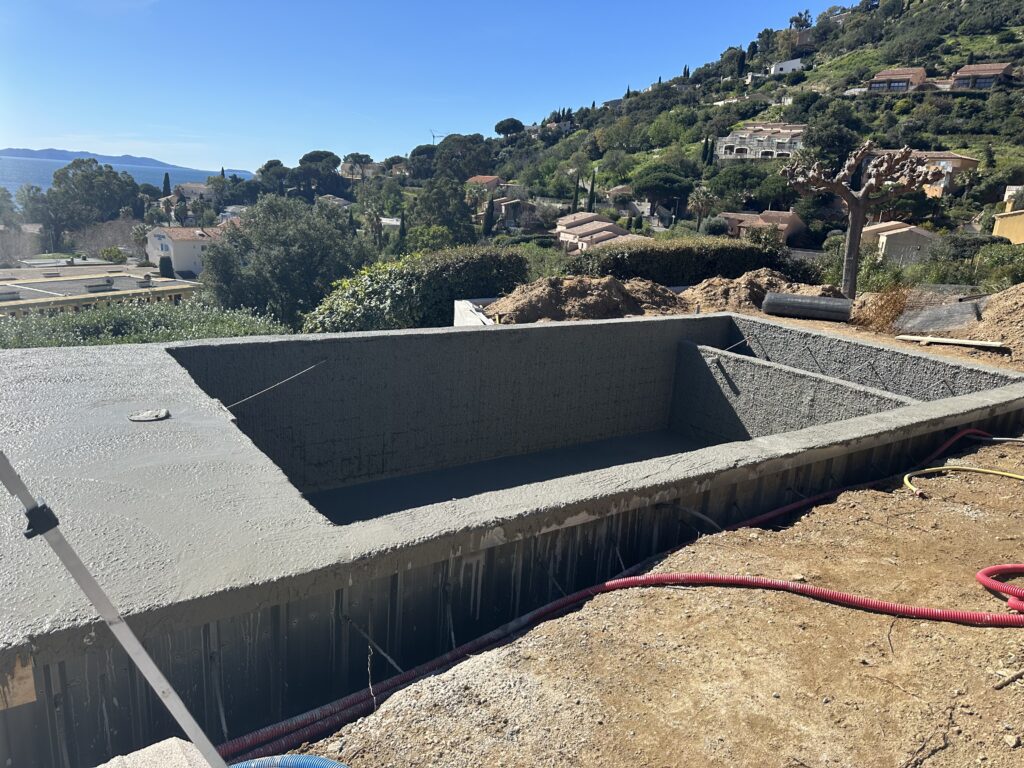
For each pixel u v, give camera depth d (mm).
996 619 2924
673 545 3836
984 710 2418
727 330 8984
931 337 8852
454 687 2441
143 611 2141
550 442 7945
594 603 3080
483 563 3059
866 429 4648
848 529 3855
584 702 2363
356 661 2777
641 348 8312
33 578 2275
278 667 2553
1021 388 5914
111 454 3316
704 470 3754
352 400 6348
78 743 2217
